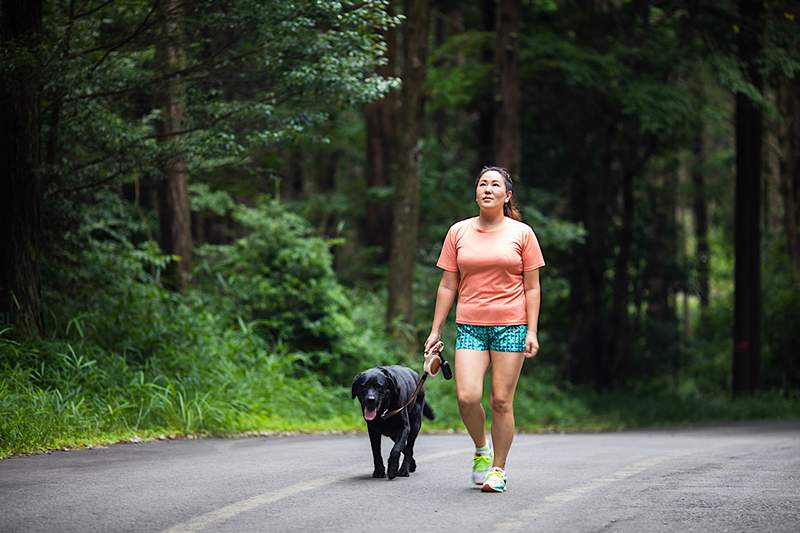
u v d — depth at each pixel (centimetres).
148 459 998
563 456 1116
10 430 1062
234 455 1059
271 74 1430
